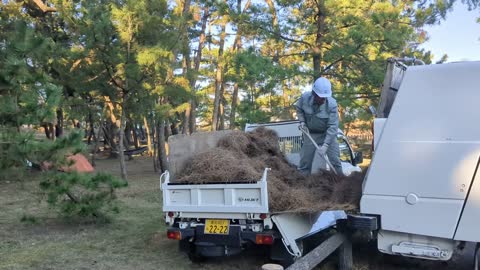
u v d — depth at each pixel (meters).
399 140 4.54
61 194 7.59
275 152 6.64
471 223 4.14
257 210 4.95
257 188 4.98
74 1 12.92
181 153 5.86
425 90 4.55
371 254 6.03
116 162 25.97
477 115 4.28
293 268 4.03
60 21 15.30
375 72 12.58
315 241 5.98
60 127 20.44
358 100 13.55
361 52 12.74
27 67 6.88
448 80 4.48
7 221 8.67
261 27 13.41
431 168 4.35
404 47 13.20
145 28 11.95
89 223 8.47
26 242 7.12
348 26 12.93
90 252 6.55
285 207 4.95
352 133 17.69
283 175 5.90
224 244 5.20
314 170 6.47
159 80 13.16
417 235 4.43
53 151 7.05
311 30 13.30
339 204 4.85
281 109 13.45
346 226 5.23
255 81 12.39
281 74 12.27
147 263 6.02
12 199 11.14
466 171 4.20
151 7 12.07
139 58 11.63
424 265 5.59
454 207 4.21
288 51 14.55
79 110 14.98
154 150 20.12
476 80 4.37
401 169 4.48
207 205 5.27
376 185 4.58
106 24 11.42
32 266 5.90
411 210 4.40
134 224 8.45
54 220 8.74
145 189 13.05
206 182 5.34
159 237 7.34
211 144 6.26
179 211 5.46
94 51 12.02
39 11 15.55
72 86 13.03
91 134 30.38
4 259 6.20
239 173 5.21
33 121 6.84
